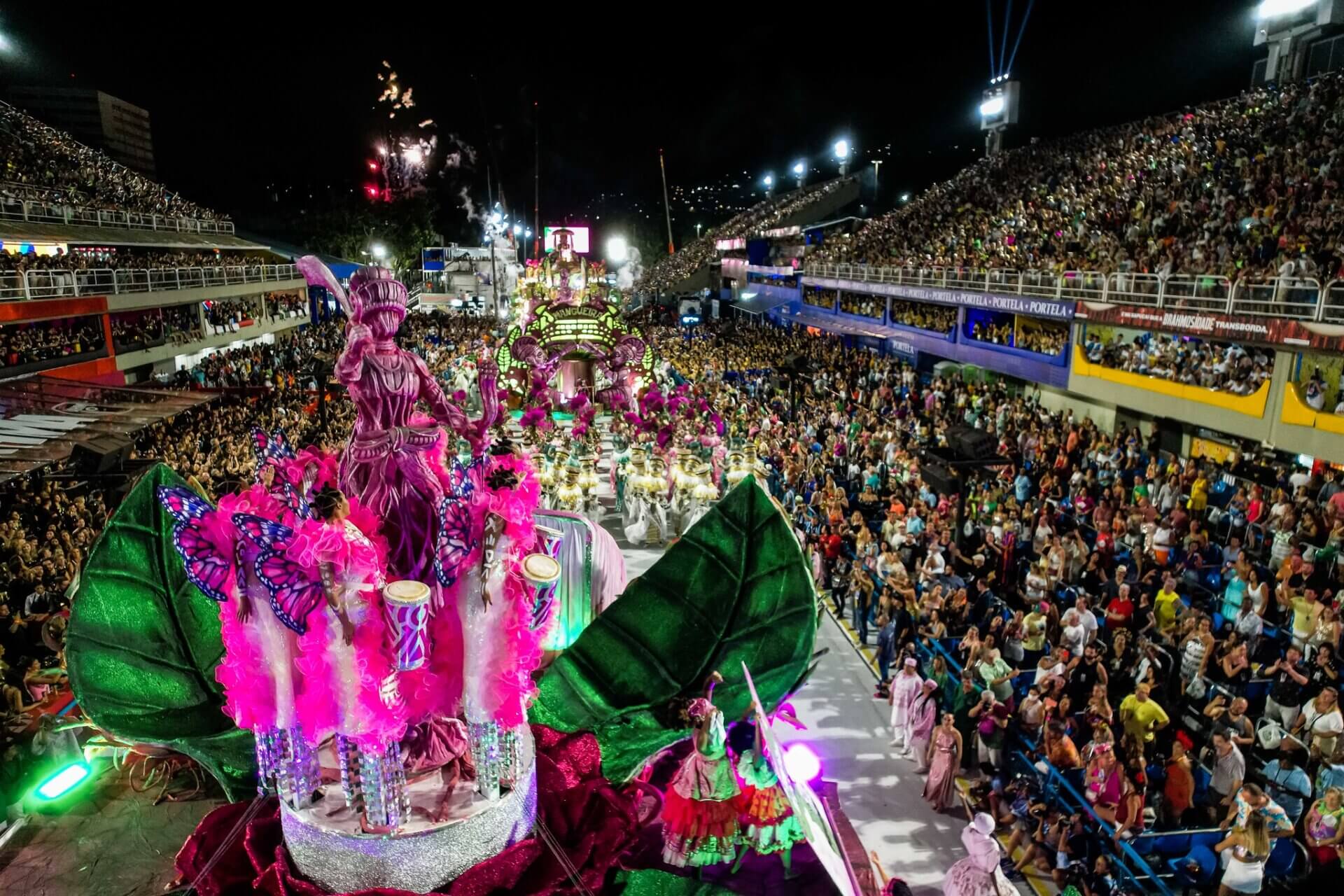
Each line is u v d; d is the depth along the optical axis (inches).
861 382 1295.5
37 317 996.6
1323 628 454.6
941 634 502.3
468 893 176.4
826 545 633.6
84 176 1632.6
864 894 242.1
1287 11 1330.0
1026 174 1632.6
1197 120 1327.5
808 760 207.9
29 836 252.7
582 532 412.2
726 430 984.3
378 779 169.0
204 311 1528.1
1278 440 690.8
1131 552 609.3
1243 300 732.7
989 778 417.4
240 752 218.7
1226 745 369.7
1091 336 968.9
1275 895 323.6
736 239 2593.5
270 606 163.2
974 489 719.7
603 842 197.3
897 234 1798.7
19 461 662.5
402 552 188.9
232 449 830.5
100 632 213.9
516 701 179.8
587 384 1113.4
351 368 189.5
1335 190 819.4
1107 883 332.5
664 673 240.4
